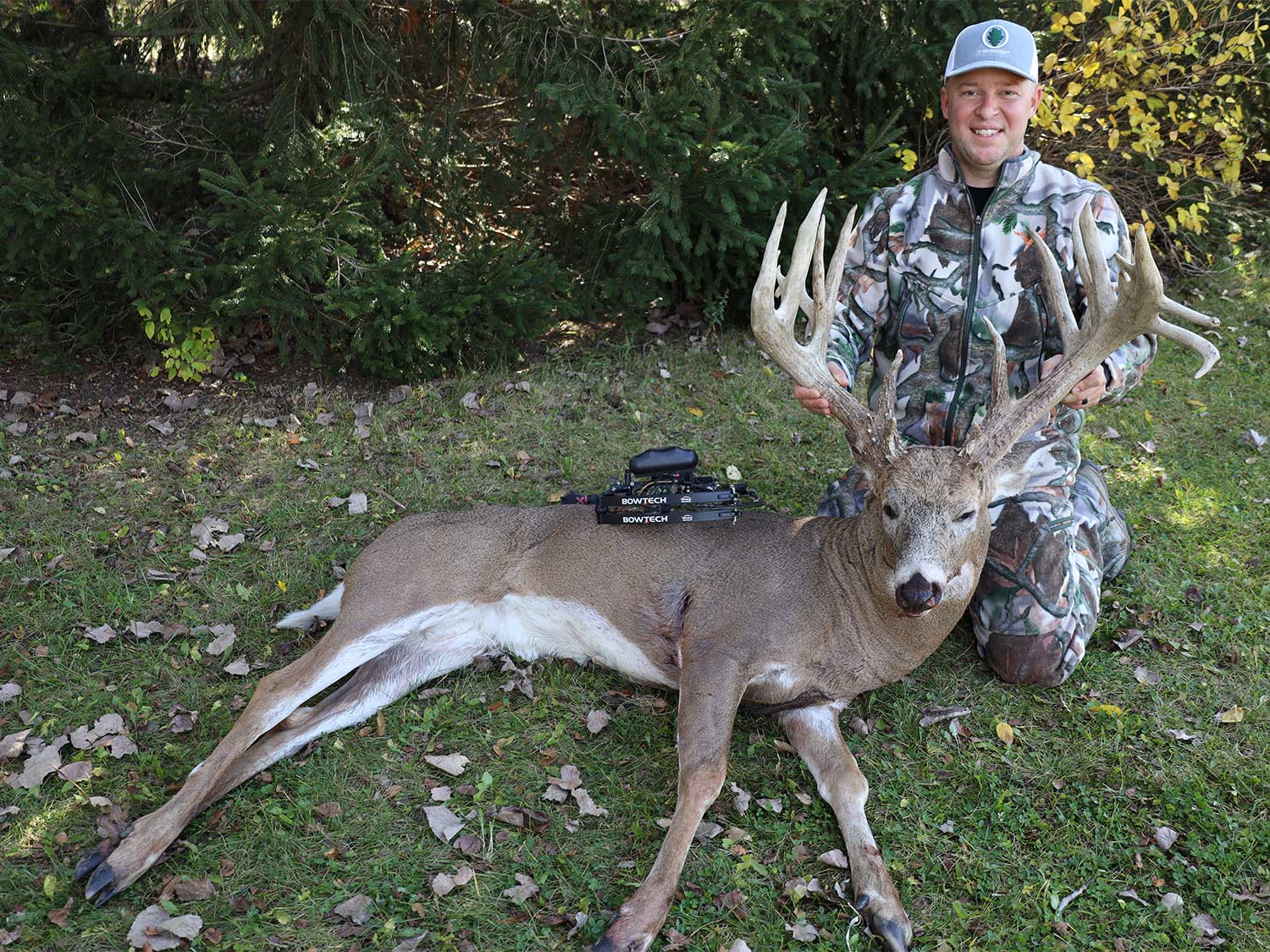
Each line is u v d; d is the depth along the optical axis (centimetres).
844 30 393
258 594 276
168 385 362
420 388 364
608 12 365
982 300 258
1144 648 264
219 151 368
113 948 192
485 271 357
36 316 361
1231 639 265
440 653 254
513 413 353
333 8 331
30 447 327
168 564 284
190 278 345
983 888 209
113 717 236
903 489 217
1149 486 325
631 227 384
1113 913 205
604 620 248
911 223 262
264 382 366
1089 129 432
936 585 212
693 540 246
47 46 355
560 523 256
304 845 212
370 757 232
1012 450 229
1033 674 252
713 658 231
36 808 217
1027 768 234
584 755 235
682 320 412
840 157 427
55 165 345
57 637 258
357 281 347
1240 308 434
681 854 206
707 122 352
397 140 362
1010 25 246
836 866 212
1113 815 222
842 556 235
